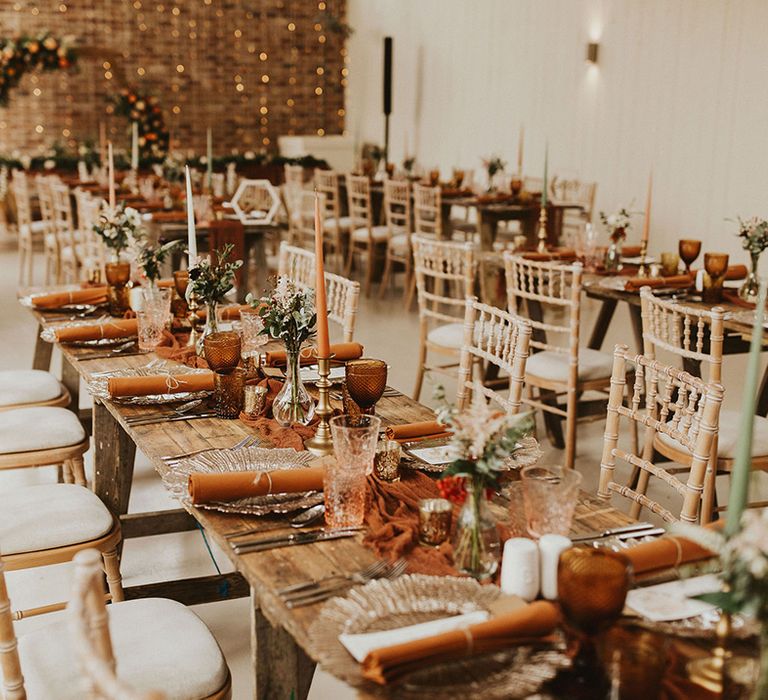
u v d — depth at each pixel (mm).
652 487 3801
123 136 12039
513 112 9516
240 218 6812
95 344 2984
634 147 7875
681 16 7281
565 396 4773
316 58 12844
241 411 2348
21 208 8227
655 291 3926
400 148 11820
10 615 1694
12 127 11578
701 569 1459
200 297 2830
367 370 2168
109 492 2908
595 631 1313
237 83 12523
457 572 1533
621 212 4434
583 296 7652
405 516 1746
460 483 1531
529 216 7215
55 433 2938
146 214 6754
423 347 4539
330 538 1666
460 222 8484
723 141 6992
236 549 1611
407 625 1354
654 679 1177
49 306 3408
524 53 9242
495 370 4469
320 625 1358
